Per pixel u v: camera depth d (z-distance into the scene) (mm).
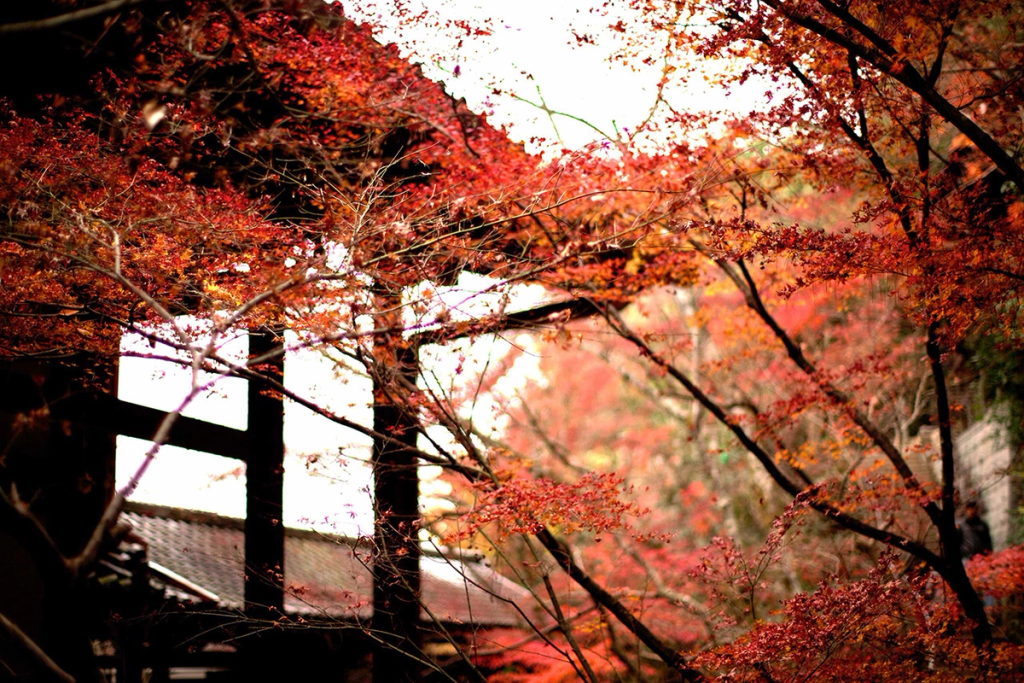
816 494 8406
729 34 6746
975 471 14922
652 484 22453
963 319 6730
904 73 6352
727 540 8297
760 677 6816
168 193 6371
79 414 7227
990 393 13844
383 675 7957
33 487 7465
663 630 12516
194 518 12969
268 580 7895
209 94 6902
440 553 7473
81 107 6699
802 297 12219
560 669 10414
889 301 13977
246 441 8375
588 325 13492
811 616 6797
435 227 6723
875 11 6828
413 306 6852
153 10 6273
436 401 7512
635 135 8016
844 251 6613
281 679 8727
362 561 7512
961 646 7152
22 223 5781
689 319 16188
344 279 6121
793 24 6887
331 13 7492
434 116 8195
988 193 7793
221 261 6430
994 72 8047
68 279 6238
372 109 7828
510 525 7020
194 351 4230
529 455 17359
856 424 9633
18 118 6184
